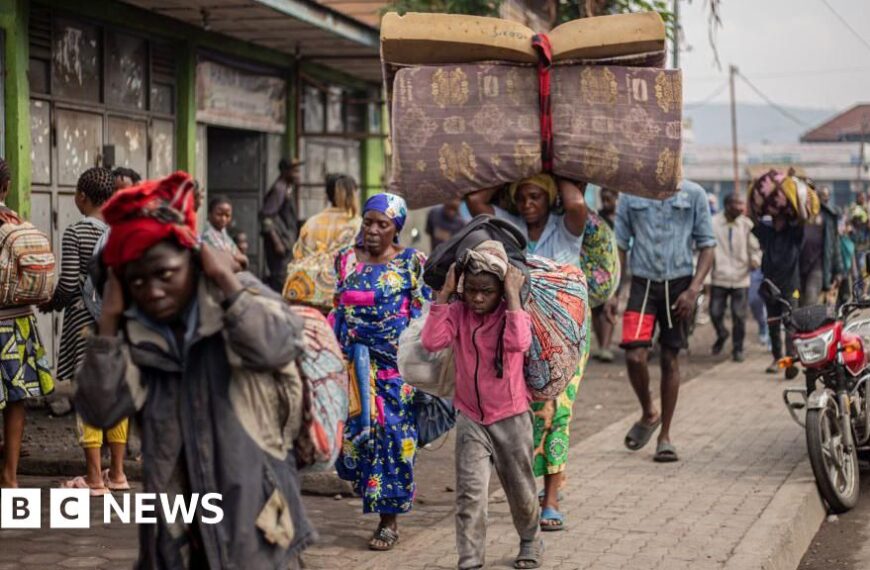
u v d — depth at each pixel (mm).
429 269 5762
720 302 15336
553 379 5742
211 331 3770
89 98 11219
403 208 6359
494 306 5492
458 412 5645
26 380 7086
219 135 15188
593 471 8219
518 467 5621
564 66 6754
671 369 8578
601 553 6094
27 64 9969
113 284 3824
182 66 12859
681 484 7777
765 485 7738
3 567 5809
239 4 11508
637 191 6844
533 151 6688
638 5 12945
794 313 8023
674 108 6734
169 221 3705
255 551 3828
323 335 4172
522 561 5832
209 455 3838
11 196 9812
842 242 17031
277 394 3900
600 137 6676
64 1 10586
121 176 7539
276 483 3887
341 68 16797
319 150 16922
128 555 6062
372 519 6945
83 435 7309
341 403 4164
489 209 6926
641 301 8547
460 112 6688
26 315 7098
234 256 3975
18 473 7984
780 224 12695
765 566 5879
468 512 5520
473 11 14062
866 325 8539
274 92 15188
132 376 3840
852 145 57562
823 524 7574
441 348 5535
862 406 8219
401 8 14367
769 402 11406
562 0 13875
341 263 6418
